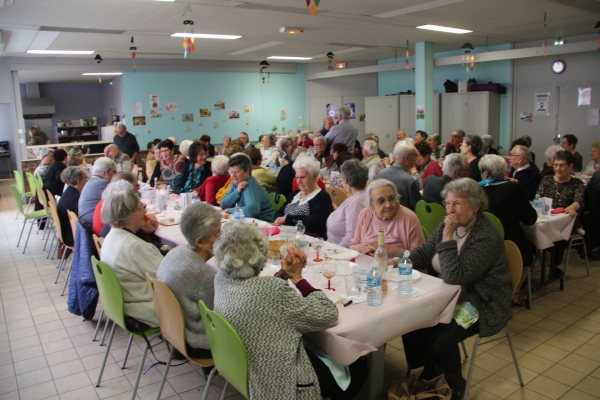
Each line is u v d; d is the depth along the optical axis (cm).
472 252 227
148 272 252
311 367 183
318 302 184
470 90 1077
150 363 303
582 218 420
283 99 1396
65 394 271
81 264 325
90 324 363
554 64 972
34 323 366
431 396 219
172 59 1194
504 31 858
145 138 1191
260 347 175
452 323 232
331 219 338
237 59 1253
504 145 1077
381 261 240
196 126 1256
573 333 321
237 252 180
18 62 1014
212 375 221
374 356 217
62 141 1473
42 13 593
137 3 560
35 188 631
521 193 332
